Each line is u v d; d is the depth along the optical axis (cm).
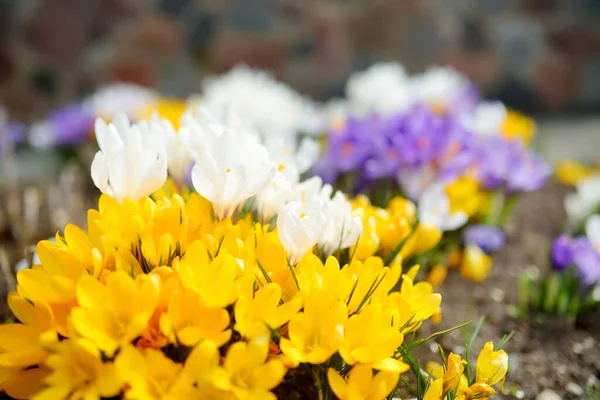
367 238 79
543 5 285
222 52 267
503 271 104
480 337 90
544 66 287
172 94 264
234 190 75
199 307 71
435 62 283
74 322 69
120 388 70
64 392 69
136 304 70
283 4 270
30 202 117
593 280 93
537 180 108
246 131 81
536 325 93
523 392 85
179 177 81
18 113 251
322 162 105
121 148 75
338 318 71
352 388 71
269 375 70
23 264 87
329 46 276
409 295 75
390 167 99
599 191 110
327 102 278
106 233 73
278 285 72
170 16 262
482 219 108
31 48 251
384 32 278
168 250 73
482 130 129
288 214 73
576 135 240
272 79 273
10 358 71
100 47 258
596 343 91
